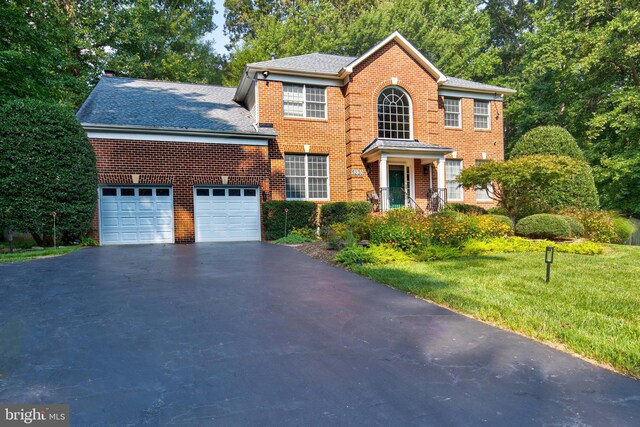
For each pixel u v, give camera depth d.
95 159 11.31
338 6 32.47
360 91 15.62
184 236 12.97
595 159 21.72
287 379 2.89
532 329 3.93
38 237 10.75
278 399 2.59
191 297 5.22
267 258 8.84
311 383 2.83
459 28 30.00
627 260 8.39
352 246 8.49
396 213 11.03
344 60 17.58
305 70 14.98
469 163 17.86
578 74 21.77
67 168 10.26
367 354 3.39
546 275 6.15
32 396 2.61
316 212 13.96
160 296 5.25
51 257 8.84
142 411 2.42
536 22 24.36
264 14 35.38
